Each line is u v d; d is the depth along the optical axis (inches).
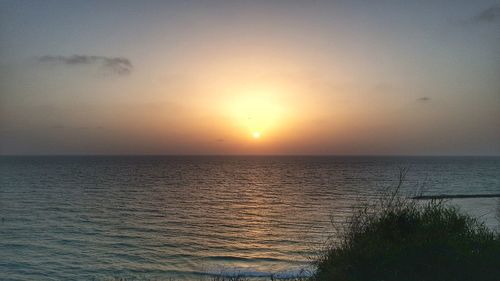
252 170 6451.8
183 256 1213.7
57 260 1199.6
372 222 381.4
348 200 2512.3
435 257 326.6
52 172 5708.7
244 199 2701.8
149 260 1179.9
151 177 4835.1
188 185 3779.5
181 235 1536.7
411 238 352.2
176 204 2471.7
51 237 1512.1
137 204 2469.2
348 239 376.2
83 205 2412.6
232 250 1268.5
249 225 1727.4
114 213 2110.0
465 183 3909.9
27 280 1028.5
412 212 394.0
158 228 1686.8
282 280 792.9
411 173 5654.5
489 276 308.8
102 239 1475.1
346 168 7081.7
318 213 1994.3
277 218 1891.0
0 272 1090.7
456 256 326.6
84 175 5108.3
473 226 409.4
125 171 6058.1
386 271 318.0
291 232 1529.3
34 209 2245.3
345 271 327.3
